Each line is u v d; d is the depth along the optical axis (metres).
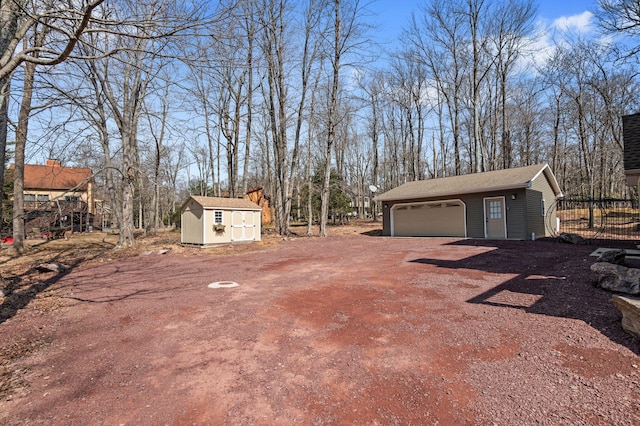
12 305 5.96
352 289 6.35
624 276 5.03
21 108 8.77
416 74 29.34
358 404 2.66
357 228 25.12
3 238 19.86
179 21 4.82
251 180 46.94
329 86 21.89
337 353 3.59
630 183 9.32
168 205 47.66
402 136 33.22
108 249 14.56
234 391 2.90
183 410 2.64
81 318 5.20
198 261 11.01
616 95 18.69
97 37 7.36
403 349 3.63
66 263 10.83
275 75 20.97
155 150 27.72
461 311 4.78
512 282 6.18
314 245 14.78
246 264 10.00
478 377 2.99
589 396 2.63
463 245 12.58
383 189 42.88
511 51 23.62
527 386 2.82
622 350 3.33
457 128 24.66
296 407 2.64
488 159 30.69
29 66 7.58
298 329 4.34
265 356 3.58
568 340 3.62
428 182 19.92
